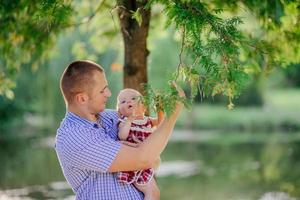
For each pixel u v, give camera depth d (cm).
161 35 880
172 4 440
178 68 423
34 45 754
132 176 421
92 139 403
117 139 432
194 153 2066
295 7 609
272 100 3819
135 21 612
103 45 923
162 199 1291
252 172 1612
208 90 418
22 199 1262
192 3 436
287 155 1936
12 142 2312
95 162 402
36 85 2188
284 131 2825
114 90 2048
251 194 1316
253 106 3541
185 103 398
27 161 1820
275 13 633
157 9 839
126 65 624
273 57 513
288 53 668
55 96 2212
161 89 416
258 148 2161
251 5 636
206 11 434
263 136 2614
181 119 3116
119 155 400
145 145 399
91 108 416
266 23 645
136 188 427
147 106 404
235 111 3328
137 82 621
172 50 2303
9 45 754
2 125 2606
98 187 412
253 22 723
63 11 492
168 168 1719
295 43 637
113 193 414
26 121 2656
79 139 404
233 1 634
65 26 721
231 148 2192
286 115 3136
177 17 425
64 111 2253
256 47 489
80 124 411
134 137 429
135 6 584
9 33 729
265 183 1443
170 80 416
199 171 1652
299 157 1881
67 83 414
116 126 436
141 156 400
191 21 421
